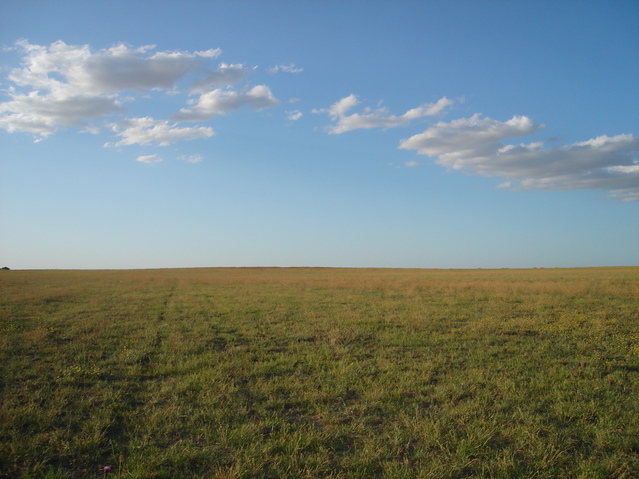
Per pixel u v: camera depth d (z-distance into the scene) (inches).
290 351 410.3
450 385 293.9
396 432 219.9
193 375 319.3
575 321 551.8
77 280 1696.6
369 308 720.3
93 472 184.7
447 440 210.2
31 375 319.3
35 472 179.2
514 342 437.4
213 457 194.2
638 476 181.8
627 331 491.2
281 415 247.8
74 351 400.2
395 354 390.0
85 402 261.4
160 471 180.9
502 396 275.4
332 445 207.9
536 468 186.1
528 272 2566.4
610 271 2292.1
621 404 260.2
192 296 976.3
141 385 303.1
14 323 553.6
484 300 826.2
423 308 705.6
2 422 226.8
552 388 290.7
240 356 386.9
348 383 305.3
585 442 213.0
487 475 184.1
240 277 1972.2
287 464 190.2
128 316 641.6
